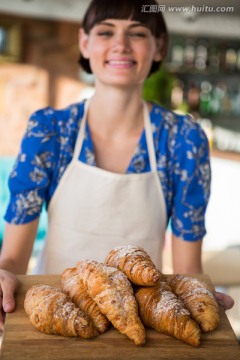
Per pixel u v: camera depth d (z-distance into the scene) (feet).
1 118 15.64
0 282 3.16
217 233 11.15
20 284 3.24
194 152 4.07
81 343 2.67
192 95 16.40
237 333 7.07
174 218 4.15
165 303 2.70
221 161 11.43
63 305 2.72
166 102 16.17
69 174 4.05
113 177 3.98
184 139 4.10
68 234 4.09
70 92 16.02
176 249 4.17
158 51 4.20
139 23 3.73
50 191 4.10
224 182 11.28
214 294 3.25
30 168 3.95
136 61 3.77
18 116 15.75
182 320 2.65
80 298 2.78
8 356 2.56
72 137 4.06
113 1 3.69
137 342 2.60
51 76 15.80
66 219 4.09
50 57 15.67
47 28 15.47
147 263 2.76
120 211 4.04
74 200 4.05
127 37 3.76
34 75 15.65
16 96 15.65
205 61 16.53
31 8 15.19
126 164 4.10
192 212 4.08
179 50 16.40
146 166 4.09
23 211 3.94
